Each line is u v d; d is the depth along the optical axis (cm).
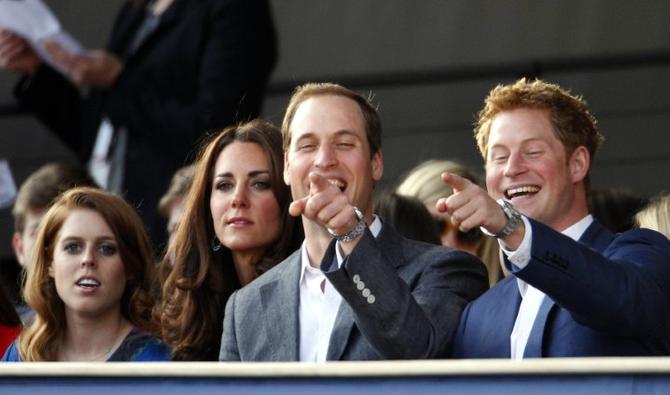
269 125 1947
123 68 2633
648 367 1270
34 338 1941
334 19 3822
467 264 1694
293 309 1697
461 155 3572
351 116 1661
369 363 1318
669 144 3500
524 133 1630
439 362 1305
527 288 1598
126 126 2606
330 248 1510
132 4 2733
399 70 3769
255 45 2612
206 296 1912
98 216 1936
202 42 2595
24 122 3534
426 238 1988
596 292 1448
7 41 2708
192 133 2556
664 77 3556
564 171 1628
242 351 1717
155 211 2569
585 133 1648
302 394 1327
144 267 1962
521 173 1622
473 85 3634
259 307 1727
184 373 1345
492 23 3778
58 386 1368
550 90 1652
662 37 3644
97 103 2709
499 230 1440
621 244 1584
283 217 1908
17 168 3503
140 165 2600
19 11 2636
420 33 3797
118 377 1359
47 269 1950
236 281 1930
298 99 1689
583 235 1633
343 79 3697
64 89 2811
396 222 1992
